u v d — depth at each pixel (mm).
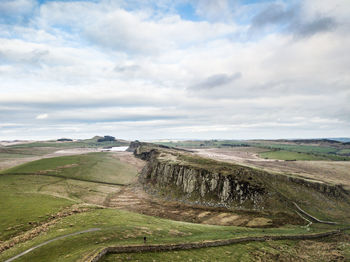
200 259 43094
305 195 99250
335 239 64188
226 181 103250
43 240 45594
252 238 57656
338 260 50625
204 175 111562
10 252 40938
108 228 53094
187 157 148000
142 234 51438
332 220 81812
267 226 74125
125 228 53812
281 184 106125
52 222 57938
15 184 116938
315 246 58500
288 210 86500
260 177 109062
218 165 123250
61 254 39062
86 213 66500
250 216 83688
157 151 197250
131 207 96750
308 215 84125
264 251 51438
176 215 86812
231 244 52938
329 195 103062
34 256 38750
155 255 41594
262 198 93188
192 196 105812
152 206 98688
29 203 74750
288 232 66875
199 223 77438
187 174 117562
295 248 55812
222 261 43812
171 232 56156
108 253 39531
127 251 41250
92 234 48438
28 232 51594
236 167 118250
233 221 79375
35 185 118188
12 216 61562
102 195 112312
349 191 111062
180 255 43344
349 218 84875
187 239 51500
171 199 108062
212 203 98000
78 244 43312
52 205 73250
